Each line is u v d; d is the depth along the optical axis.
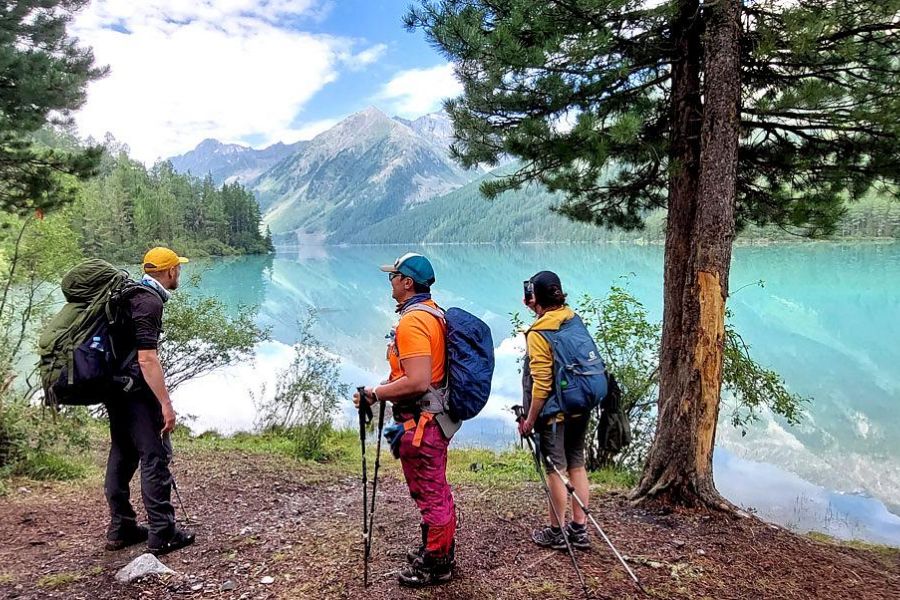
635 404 7.11
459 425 2.91
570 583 3.06
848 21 4.14
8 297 8.79
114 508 3.42
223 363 10.82
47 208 9.69
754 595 3.12
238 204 127.94
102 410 9.02
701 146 4.38
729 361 6.88
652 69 4.99
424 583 2.94
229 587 2.92
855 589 3.35
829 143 4.85
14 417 5.44
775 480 8.30
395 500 5.04
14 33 9.56
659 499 4.49
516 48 4.23
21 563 3.23
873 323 23.55
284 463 6.85
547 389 3.30
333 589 2.90
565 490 3.38
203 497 5.04
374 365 18.52
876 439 10.00
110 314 3.11
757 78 4.79
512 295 43.03
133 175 96.75
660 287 35.84
